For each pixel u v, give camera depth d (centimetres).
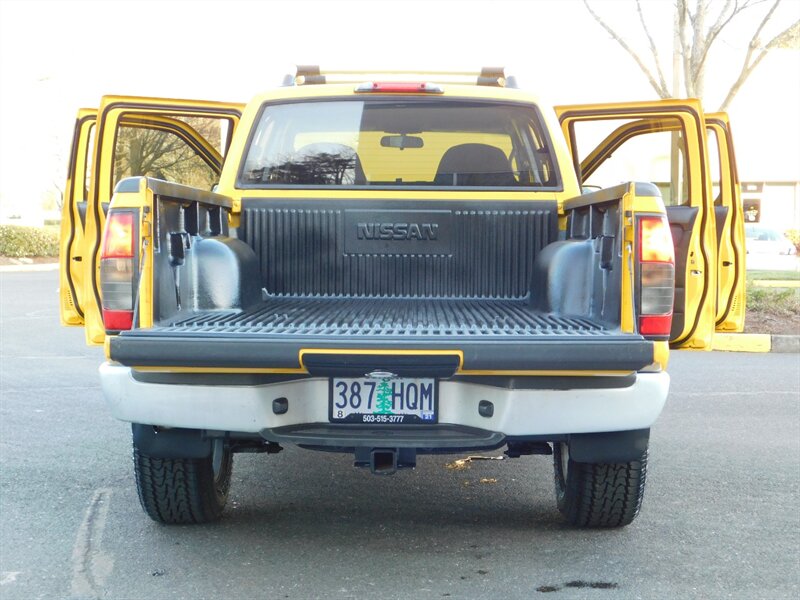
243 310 459
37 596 379
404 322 417
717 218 596
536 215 515
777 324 1316
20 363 1035
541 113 539
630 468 437
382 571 408
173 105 568
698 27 1500
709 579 402
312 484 558
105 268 383
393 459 390
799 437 699
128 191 383
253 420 383
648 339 381
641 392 381
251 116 541
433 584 393
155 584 392
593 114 576
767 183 4225
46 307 1686
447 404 388
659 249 379
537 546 443
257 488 548
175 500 451
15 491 530
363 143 546
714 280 539
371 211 515
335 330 387
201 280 447
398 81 541
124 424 713
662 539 455
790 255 2638
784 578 404
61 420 728
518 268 518
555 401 379
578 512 457
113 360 367
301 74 598
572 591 387
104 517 483
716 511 505
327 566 414
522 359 361
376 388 388
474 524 479
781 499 530
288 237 517
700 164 544
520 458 630
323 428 388
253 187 522
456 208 516
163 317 405
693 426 738
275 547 439
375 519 487
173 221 422
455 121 546
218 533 460
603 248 412
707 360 1123
